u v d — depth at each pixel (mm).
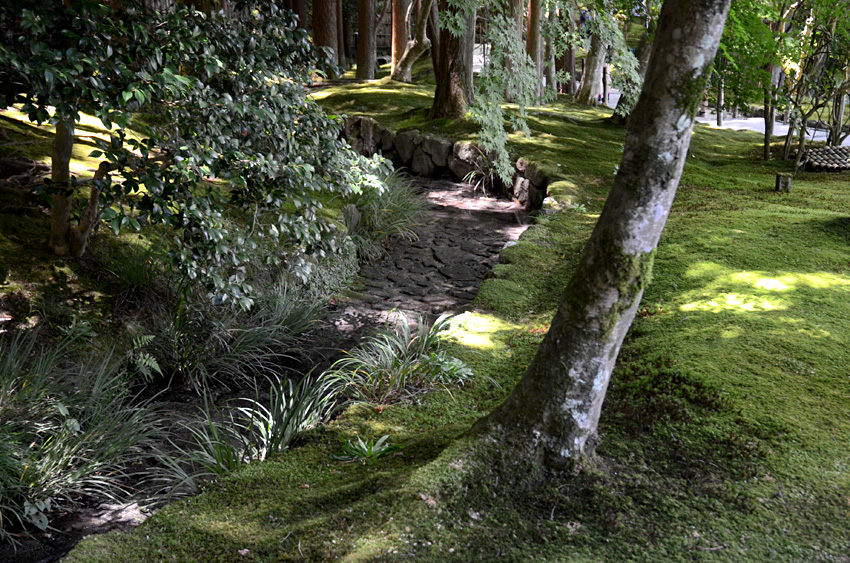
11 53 3344
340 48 22281
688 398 3908
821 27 12914
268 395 5242
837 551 2742
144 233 6539
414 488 2979
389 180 10070
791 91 13023
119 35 4074
